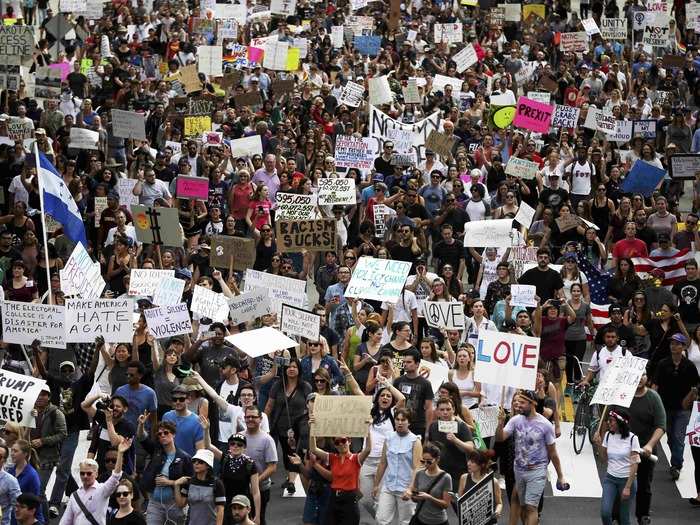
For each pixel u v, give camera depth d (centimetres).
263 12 11238
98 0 11062
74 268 5569
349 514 4338
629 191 7581
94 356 5022
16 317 5094
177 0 11206
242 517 4019
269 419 4869
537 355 4684
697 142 8525
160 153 7594
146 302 5584
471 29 11175
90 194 7138
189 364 4756
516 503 4541
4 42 8056
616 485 4522
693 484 5262
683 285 6325
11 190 7088
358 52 10256
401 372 5075
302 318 5028
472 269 6888
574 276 6178
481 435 4878
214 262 6178
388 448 4394
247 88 9400
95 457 4584
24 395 4453
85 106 8181
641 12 11088
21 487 4219
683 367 5188
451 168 7175
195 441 4434
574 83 9625
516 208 7062
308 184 7125
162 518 4197
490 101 8800
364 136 8562
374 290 5816
